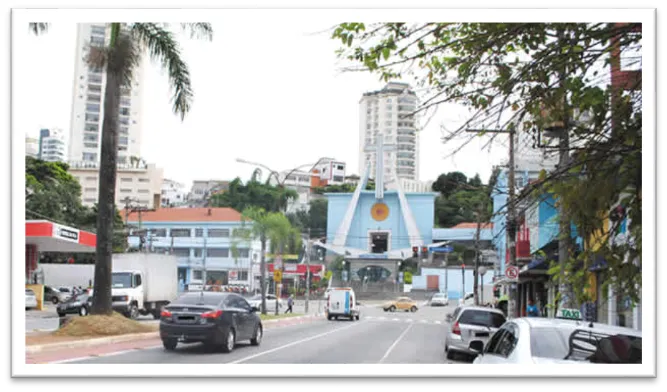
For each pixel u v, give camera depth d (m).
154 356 16.05
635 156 6.88
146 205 84.44
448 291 85.69
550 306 9.04
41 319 30.33
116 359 15.08
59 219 52.03
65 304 31.39
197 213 80.88
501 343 7.51
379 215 90.06
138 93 84.44
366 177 91.06
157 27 21.31
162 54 21.17
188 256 78.25
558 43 6.93
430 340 26.61
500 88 7.13
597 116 7.27
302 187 108.56
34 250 40.59
